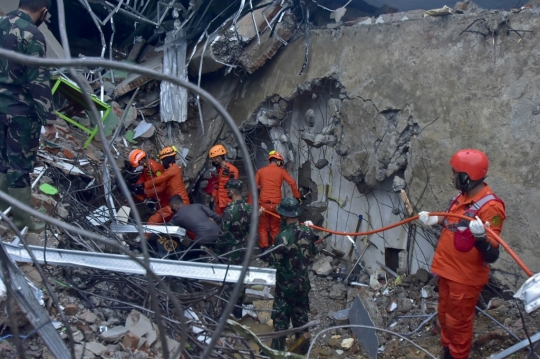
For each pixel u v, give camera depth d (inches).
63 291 149.3
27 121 150.6
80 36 451.5
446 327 165.6
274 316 192.4
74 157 273.3
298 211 189.9
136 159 288.7
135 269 152.7
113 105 357.7
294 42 317.4
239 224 218.1
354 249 291.3
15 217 162.6
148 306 155.4
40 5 148.7
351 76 267.7
